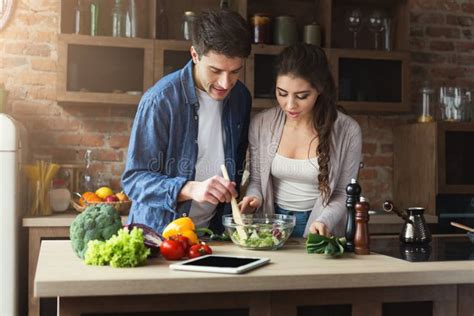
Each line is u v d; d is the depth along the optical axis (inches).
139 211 97.0
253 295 70.1
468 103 173.8
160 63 154.6
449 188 163.2
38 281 61.5
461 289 75.8
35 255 138.4
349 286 68.7
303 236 99.9
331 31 172.4
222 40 82.7
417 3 184.9
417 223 95.3
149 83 154.2
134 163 91.2
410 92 169.8
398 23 173.2
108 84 153.2
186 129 94.6
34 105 162.2
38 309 137.9
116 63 153.6
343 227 100.8
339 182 101.3
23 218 137.6
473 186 164.9
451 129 163.9
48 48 162.9
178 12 162.7
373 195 182.1
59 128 163.5
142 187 88.2
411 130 173.5
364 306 73.2
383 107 167.6
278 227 83.9
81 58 151.6
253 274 66.7
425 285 74.7
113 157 166.2
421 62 185.0
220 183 83.7
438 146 162.7
